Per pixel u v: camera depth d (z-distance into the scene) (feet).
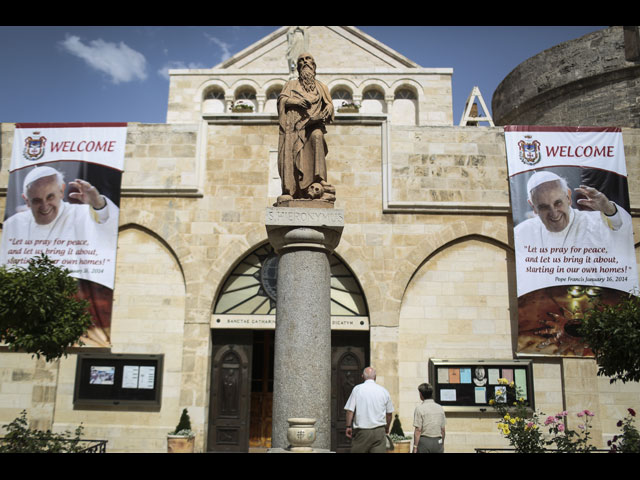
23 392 45.32
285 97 27.86
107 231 47.62
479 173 48.93
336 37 81.10
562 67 74.38
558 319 45.57
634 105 68.33
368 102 78.79
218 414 46.26
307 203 26.37
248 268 48.67
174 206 48.52
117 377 45.62
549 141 48.70
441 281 47.62
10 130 50.37
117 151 49.21
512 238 47.85
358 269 47.09
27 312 31.01
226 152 49.55
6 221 48.06
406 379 45.73
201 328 46.11
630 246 46.73
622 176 47.96
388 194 48.19
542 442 30.71
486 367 45.34
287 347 24.39
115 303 47.26
